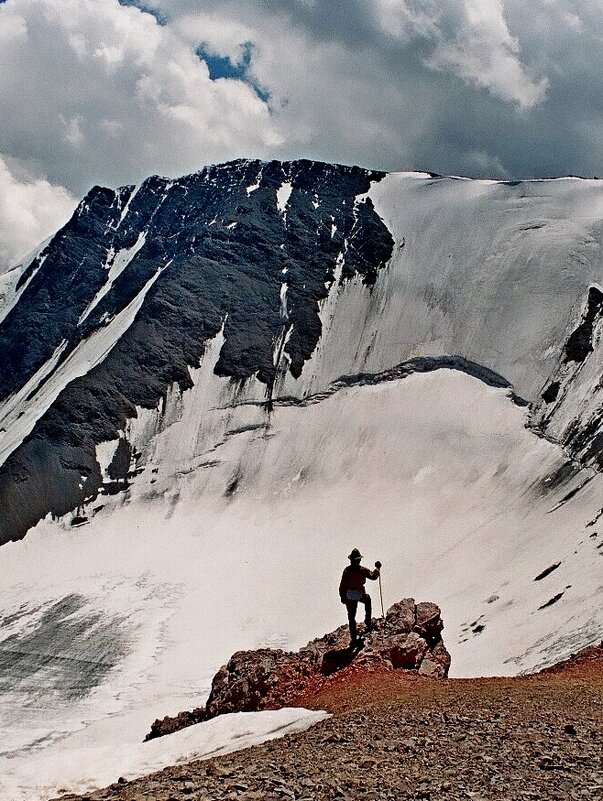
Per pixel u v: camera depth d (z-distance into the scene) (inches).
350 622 960.3
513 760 471.2
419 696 722.2
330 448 4667.8
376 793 412.5
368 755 492.4
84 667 2923.2
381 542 3742.6
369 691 772.6
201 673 2765.7
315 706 746.2
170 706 2406.5
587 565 2352.4
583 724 562.6
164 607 3437.5
